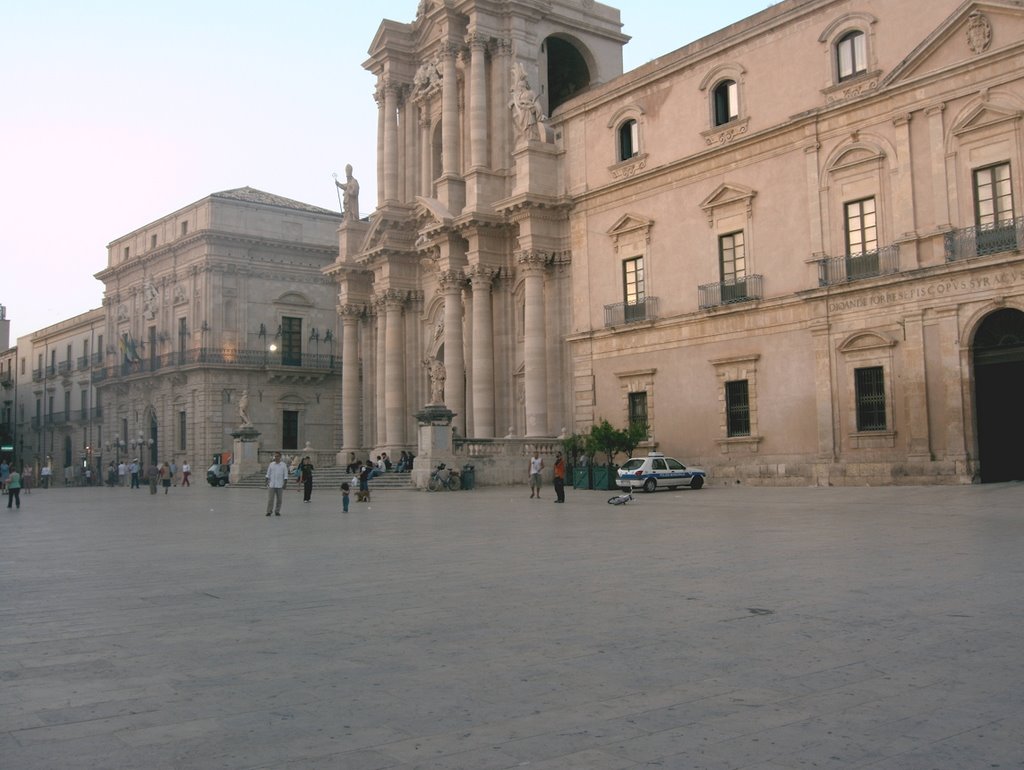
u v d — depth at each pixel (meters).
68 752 5.09
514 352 45.56
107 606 10.08
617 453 38.34
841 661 6.87
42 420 88.19
